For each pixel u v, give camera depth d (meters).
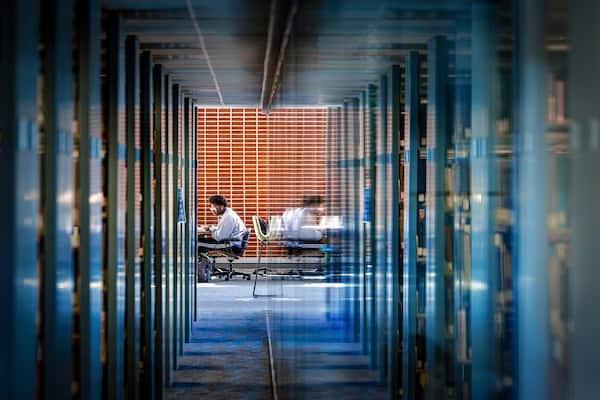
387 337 10.23
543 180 5.08
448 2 7.77
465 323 7.69
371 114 11.36
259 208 23.48
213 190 23.78
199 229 21.47
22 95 5.05
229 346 13.63
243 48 10.14
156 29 9.01
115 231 8.04
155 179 10.62
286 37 9.52
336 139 12.18
